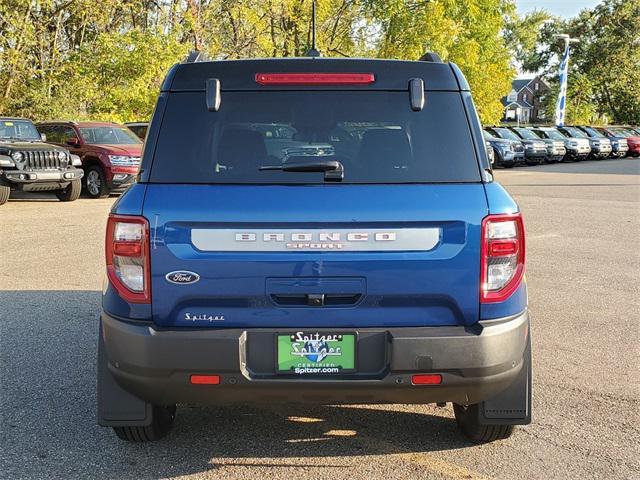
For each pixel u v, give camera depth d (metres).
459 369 3.10
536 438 3.97
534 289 7.71
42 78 25.59
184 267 3.09
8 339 5.79
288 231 3.07
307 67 3.35
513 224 3.18
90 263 8.96
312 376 3.12
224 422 4.20
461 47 39.34
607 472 3.57
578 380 4.92
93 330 6.07
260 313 3.10
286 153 3.28
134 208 3.13
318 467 3.60
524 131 34.09
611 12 66.12
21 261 9.07
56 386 4.75
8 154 15.34
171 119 3.29
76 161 16.44
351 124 3.31
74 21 27.81
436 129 3.29
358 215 3.07
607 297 7.35
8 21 24.05
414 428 4.11
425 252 3.09
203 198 3.11
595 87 67.56
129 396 3.43
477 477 3.50
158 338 3.08
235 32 32.47
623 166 31.98
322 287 3.08
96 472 3.55
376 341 3.12
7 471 3.55
